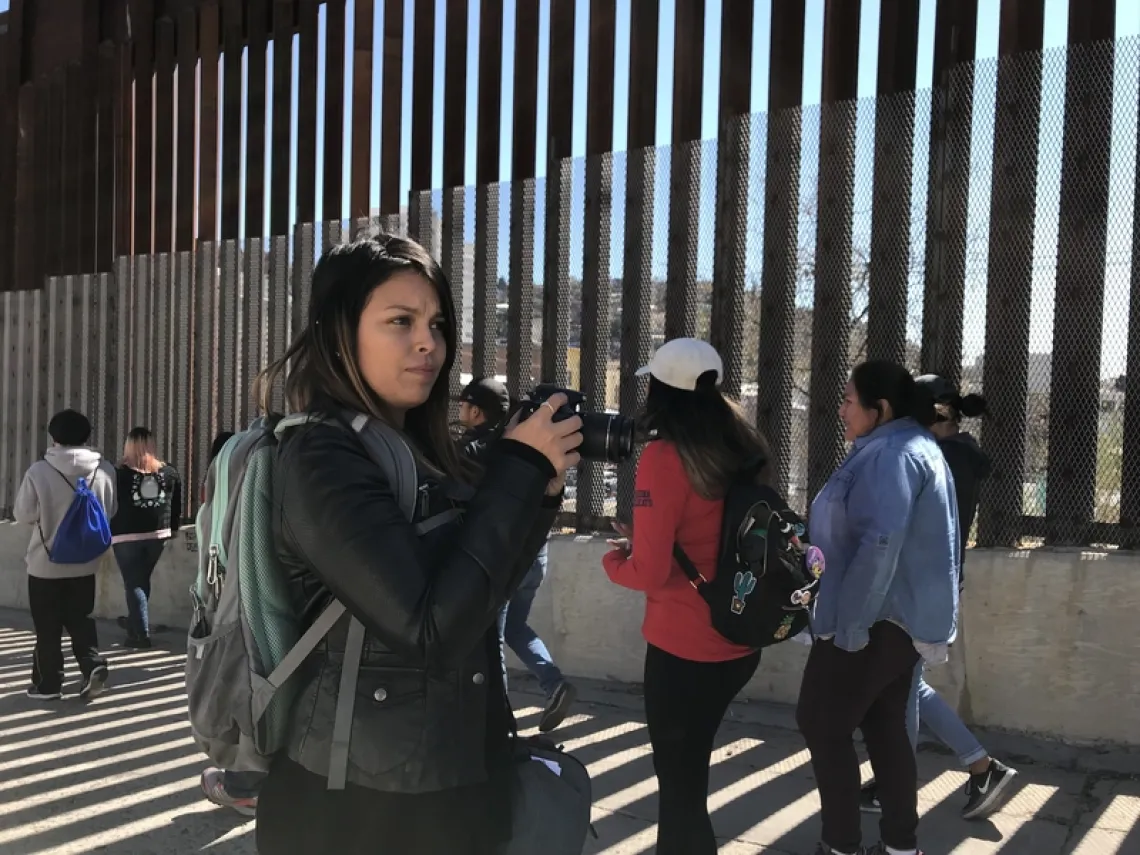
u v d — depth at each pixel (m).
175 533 6.81
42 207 8.34
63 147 8.15
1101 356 4.14
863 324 4.66
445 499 1.39
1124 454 4.11
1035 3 4.31
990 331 4.35
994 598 4.19
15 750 4.32
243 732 1.34
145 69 7.61
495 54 5.85
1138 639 3.92
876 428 2.95
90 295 7.90
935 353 4.47
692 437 2.39
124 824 3.52
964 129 4.41
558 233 5.55
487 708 1.42
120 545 6.33
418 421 1.52
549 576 5.33
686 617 2.42
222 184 7.16
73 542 4.98
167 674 5.68
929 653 2.71
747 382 4.98
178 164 7.46
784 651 4.73
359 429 1.33
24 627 7.16
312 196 6.64
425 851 1.32
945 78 4.46
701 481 2.37
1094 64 4.14
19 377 8.33
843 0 4.73
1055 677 4.07
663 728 2.45
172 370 7.42
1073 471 4.20
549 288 5.59
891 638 2.74
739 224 4.99
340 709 1.30
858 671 2.76
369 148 6.38
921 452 2.80
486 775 1.38
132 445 6.42
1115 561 3.97
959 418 3.87
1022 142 4.28
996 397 4.34
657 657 2.47
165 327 7.42
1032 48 4.31
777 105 4.88
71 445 5.18
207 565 1.41
